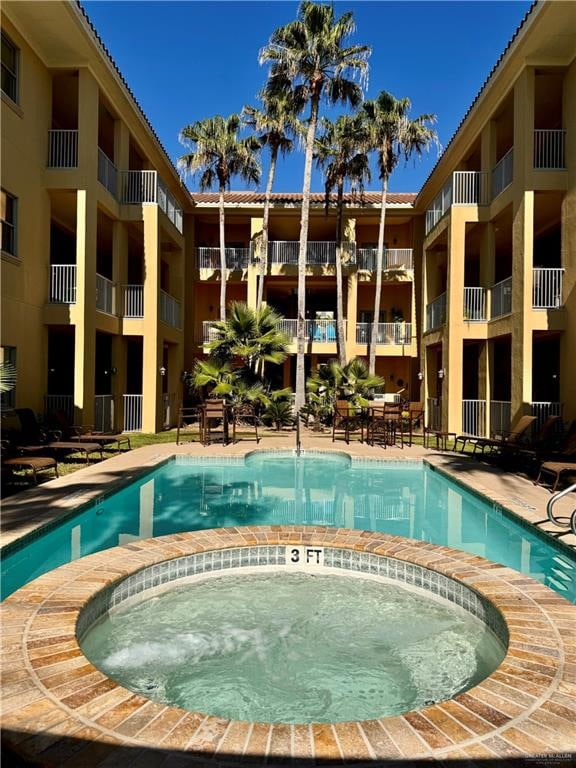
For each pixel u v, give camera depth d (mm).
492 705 2447
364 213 21734
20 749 2080
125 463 9898
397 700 3164
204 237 23812
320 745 2148
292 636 3877
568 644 3057
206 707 3072
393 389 22672
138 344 20516
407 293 22844
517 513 6539
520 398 12430
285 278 21906
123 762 2012
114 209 15102
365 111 18359
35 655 2848
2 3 10688
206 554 4742
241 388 15977
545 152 12711
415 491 9094
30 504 6473
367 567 4773
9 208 11258
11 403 11195
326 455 12445
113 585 4012
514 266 12961
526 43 11648
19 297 11508
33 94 12102
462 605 4035
